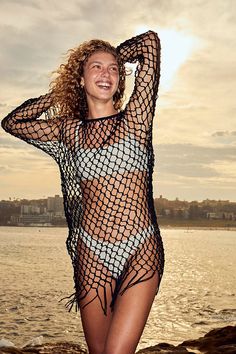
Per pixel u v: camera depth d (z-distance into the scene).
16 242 157.75
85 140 3.28
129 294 3.01
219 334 7.35
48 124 3.46
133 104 3.26
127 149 3.21
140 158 3.23
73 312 32.91
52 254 101.31
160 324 28.88
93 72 3.31
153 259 3.12
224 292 46.69
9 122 3.50
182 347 6.83
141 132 3.24
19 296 40.50
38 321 29.56
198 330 27.31
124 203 3.19
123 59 3.40
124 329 2.91
